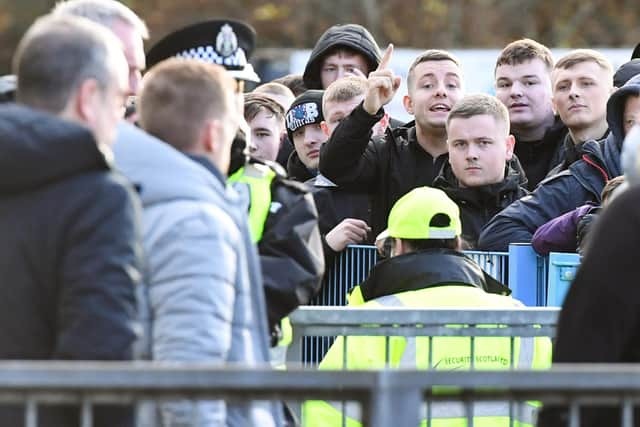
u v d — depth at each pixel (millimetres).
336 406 15680
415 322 15703
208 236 11961
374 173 21328
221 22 16719
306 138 22750
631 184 11984
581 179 19812
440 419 15516
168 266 11852
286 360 15797
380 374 10242
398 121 25078
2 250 10984
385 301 16578
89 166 11047
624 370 10344
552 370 10328
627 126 19766
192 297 11789
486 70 41062
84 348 10648
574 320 11391
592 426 11289
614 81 24047
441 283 16500
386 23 101688
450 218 16844
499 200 20328
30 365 10148
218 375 10195
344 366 15773
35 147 10883
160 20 104188
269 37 102375
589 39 101250
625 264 11289
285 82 27797
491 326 15727
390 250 17703
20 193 11023
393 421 10250
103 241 10844
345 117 20766
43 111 11531
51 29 11672
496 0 101688
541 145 23156
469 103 20344
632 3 101812
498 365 16250
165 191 12094
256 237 14719
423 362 16094
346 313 15719
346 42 25094
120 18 14867
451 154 20312
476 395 10742
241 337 12352
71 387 10086
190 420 11688
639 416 11211
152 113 12891
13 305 10953
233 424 12711
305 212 14930
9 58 106188
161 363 11688
